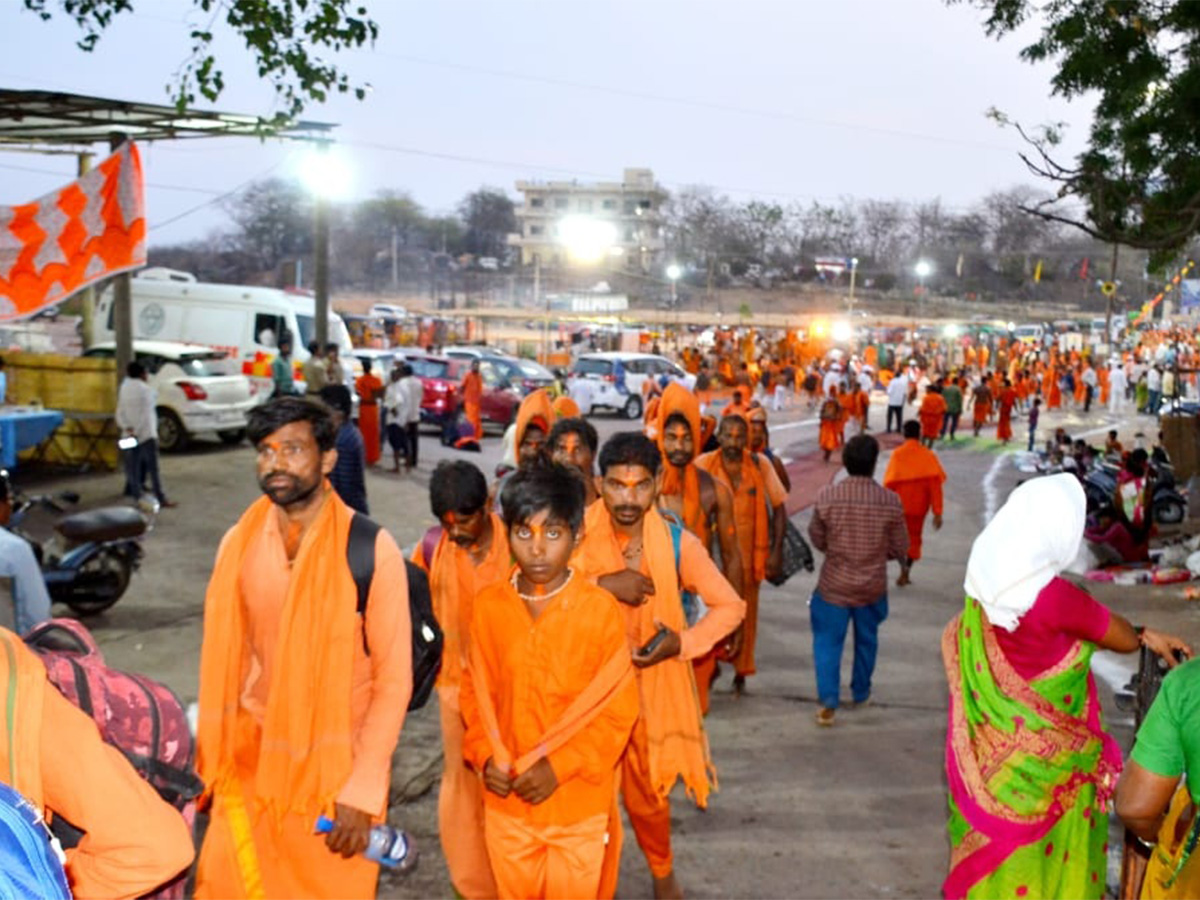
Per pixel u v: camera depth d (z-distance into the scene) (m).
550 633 3.44
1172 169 11.42
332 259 114.88
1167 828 2.97
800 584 10.77
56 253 12.59
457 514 4.17
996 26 11.54
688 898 4.58
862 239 117.06
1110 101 11.28
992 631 3.43
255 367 21.09
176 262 110.62
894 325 75.44
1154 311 74.50
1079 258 92.62
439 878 4.74
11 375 15.83
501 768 3.49
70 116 12.86
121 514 8.55
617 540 4.30
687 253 113.19
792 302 102.00
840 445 23.97
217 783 3.30
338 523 3.23
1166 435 15.17
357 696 3.31
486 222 136.75
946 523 15.10
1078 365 44.25
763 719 6.79
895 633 8.95
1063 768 3.40
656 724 4.18
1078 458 17.75
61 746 1.99
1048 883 3.45
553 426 5.54
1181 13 10.95
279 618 3.23
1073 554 3.35
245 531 3.28
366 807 3.16
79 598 8.42
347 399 8.62
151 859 2.04
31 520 11.97
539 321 69.50
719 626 4.15
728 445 6.85
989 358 56.12
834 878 4.77
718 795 5.62
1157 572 10.89
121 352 15.68
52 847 1.71
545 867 3.59
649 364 31.25
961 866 3.54
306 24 9.18
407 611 3.28
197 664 7.61
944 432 30.53
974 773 3.48
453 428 21.44
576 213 115.25
